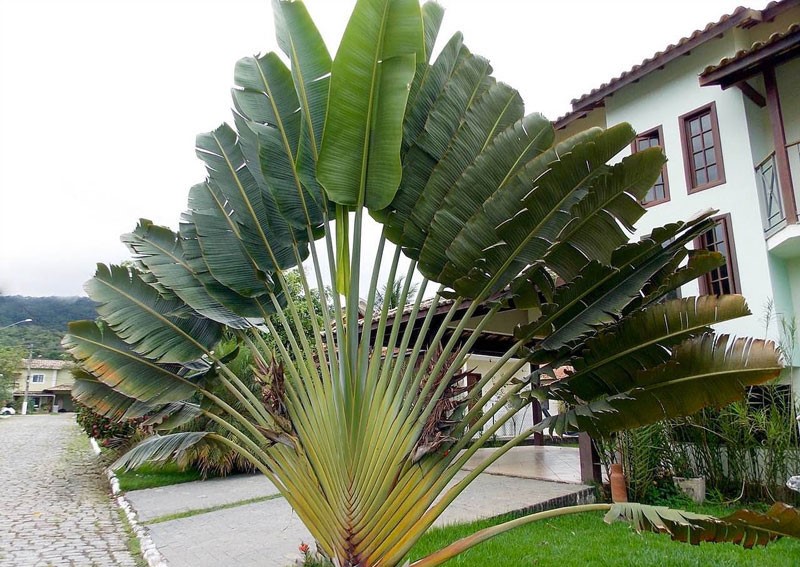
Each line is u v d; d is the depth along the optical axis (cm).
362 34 320
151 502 811
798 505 664
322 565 446
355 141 344
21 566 528
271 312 427
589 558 498
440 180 364
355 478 323
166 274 430
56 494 926
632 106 1020
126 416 438
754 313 790
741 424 722
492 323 962
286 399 368
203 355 429
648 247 322
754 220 812
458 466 333
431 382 340
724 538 262
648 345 324
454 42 436
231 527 652
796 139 828
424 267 353
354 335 344
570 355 356
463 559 490
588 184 316
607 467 812
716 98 888
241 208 414
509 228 322
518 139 360
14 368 4666
